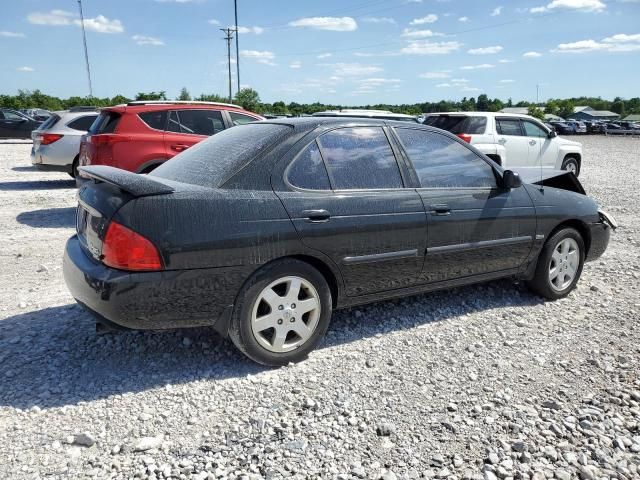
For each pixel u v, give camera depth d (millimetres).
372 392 3305
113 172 3412
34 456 2666
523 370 3623
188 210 3219
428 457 2711
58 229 7809
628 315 4629
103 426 2920
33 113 36000
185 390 3293
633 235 7828
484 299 4961
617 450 2787
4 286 5176
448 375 3533
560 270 4992
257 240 3361
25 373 3457
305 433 2881
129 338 3969
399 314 4543
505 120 12469
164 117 8141
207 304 3299
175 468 2594
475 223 4344
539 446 2803
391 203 3920
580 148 13828
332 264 3697
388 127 4176
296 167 3639
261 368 3584
